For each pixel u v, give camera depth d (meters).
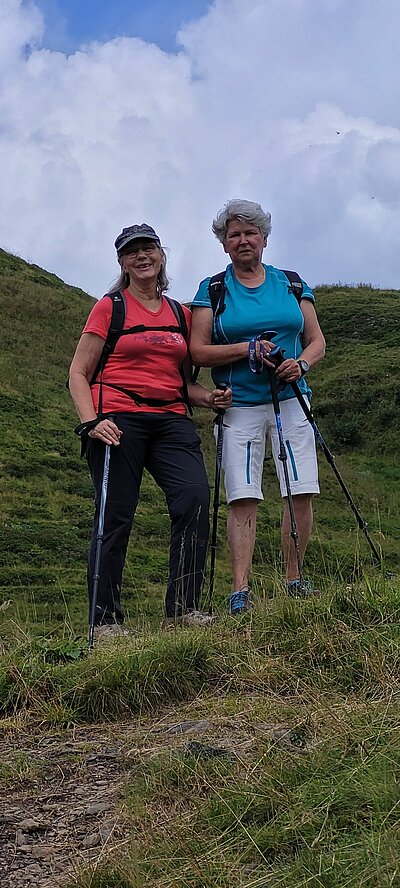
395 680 3.77
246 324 5.33
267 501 19.45
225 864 2.45
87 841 2.75
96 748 3.49
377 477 26.08
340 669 3.92
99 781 3.20
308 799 2.67
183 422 5.45
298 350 5.48
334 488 23.70
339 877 2.25
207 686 3.98
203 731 3.49
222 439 5.36
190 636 4.25
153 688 3.90
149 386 5.32
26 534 17.69
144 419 5.31
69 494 21.28
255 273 5.48
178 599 5.17
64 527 18.67
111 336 5.32
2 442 23.66
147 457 5.46
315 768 2.86
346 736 3.08
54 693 3.96
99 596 5.28
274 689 3.93
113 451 5.26
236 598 5.03
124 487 5.29
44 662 4.21
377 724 3.17
